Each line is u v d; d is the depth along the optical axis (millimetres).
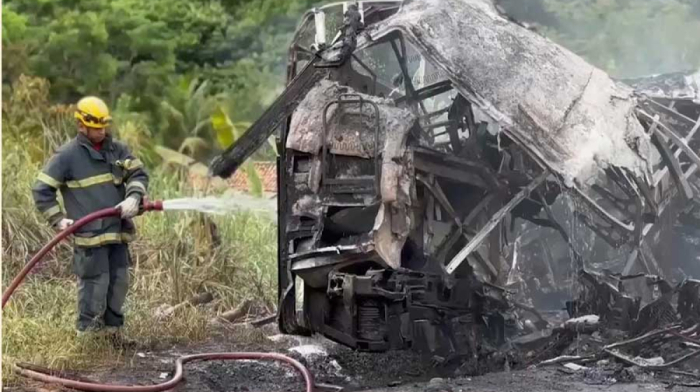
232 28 49750
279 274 14961
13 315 15195
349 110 13242
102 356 13805
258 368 13555
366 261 13117
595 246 16547
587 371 13078
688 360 13539
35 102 27141
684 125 16625
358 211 13109
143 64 45531
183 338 15750
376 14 15047
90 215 13555
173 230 20562
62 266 18984
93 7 46219
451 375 13547
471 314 14227
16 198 20484
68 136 24719
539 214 16422
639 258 14820
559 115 13750
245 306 18500
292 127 13516
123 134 31562
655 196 15086
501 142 14766
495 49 14078
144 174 14281
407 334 13336
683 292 14539
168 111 44062
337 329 13719
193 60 49469
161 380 12727
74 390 11742
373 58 15344
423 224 13984
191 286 18844
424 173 13773
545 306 17219
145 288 18250
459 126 14953
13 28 42438
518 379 12797
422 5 14312
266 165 32156
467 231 14242
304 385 12672
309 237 13602
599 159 13609
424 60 15297
